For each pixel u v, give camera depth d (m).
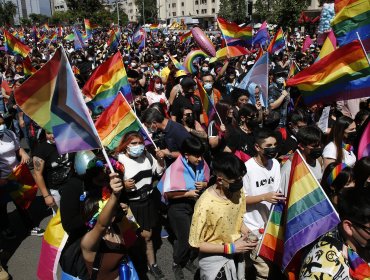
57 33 31.98
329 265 1.94
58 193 4.49
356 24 5.15
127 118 4.84
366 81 4.25
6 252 4.93
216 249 2.97
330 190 2.98
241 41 10.62
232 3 51.25
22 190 5.14
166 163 5.08
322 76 4.51
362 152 4.16
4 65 16.41
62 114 2.72
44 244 3.12
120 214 2.83
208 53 10.24
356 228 1.94
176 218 4.16
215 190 3.05
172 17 108.94
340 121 4.11
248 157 4.44
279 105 6.80
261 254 3.19
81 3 59.22
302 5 27.91
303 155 3.95
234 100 6.03
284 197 3.17
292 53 13.71
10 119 8.93
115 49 16.62
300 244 2.65
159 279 4.29
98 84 5.88
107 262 2.78
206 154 5.06
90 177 2.82
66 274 2.74
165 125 5.00
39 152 4.37
